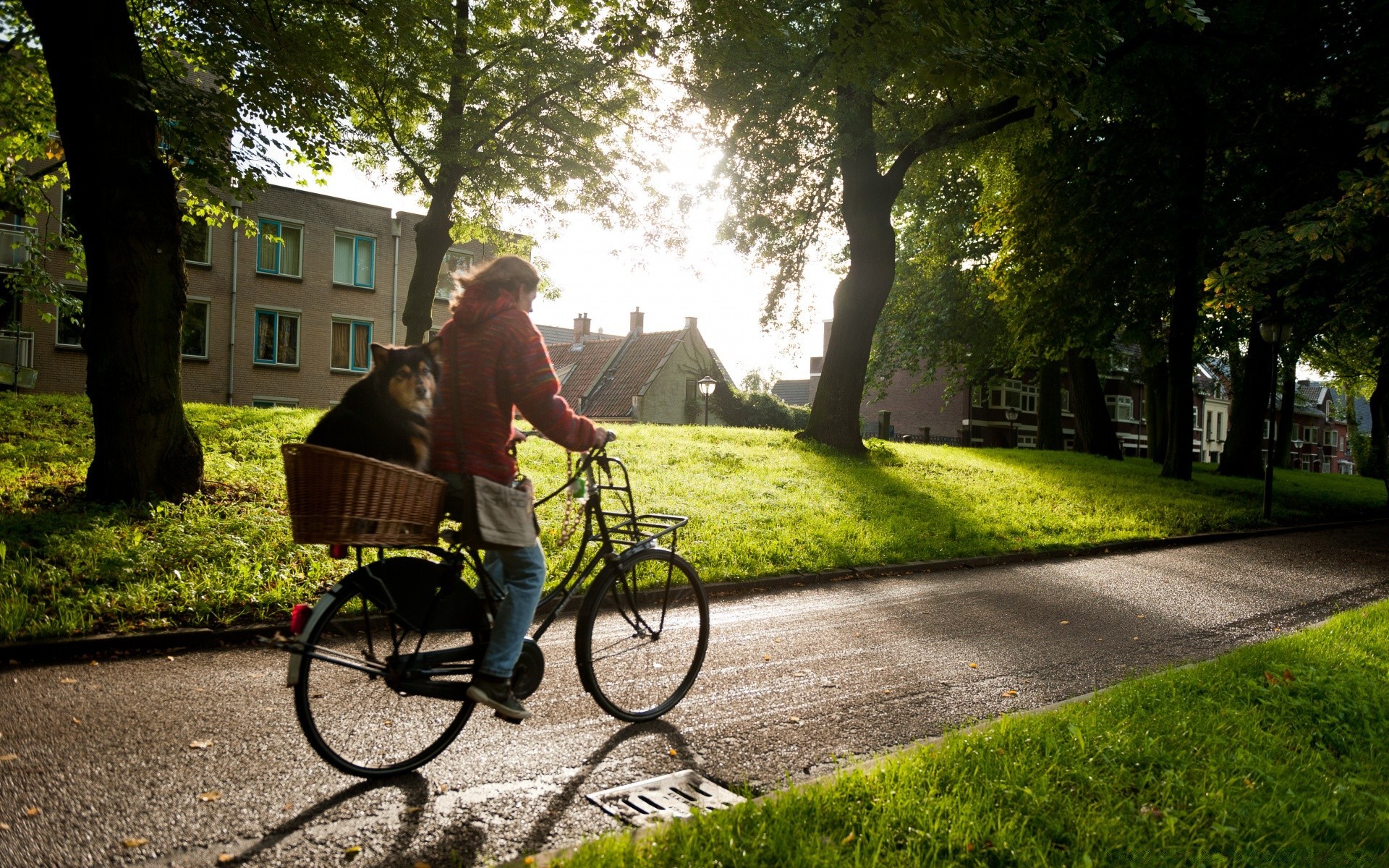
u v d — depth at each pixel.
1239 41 15.17
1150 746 3.64
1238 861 2.76
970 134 15.96
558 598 3.95
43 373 26.02
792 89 13.06
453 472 3.27
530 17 15.16
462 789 3.35
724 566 8.17
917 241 30.75
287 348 31.19
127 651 5.13
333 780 3.38
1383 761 3.89
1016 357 28.70
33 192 16.45
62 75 7.86
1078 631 6.64
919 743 3.91
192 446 8.51
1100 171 19.66
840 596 7.70
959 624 6.73
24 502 7.89
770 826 2.78
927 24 8.18
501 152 15.22
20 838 2.79
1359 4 14.55
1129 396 59.81
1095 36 10.59
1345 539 14.22
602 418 44.09
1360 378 39.28
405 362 3.11
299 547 7.18
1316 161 15.93
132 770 3.38
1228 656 5.33
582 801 3.26
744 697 4.66
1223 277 12.41
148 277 8.13
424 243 16.25
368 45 13.27
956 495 14.53
